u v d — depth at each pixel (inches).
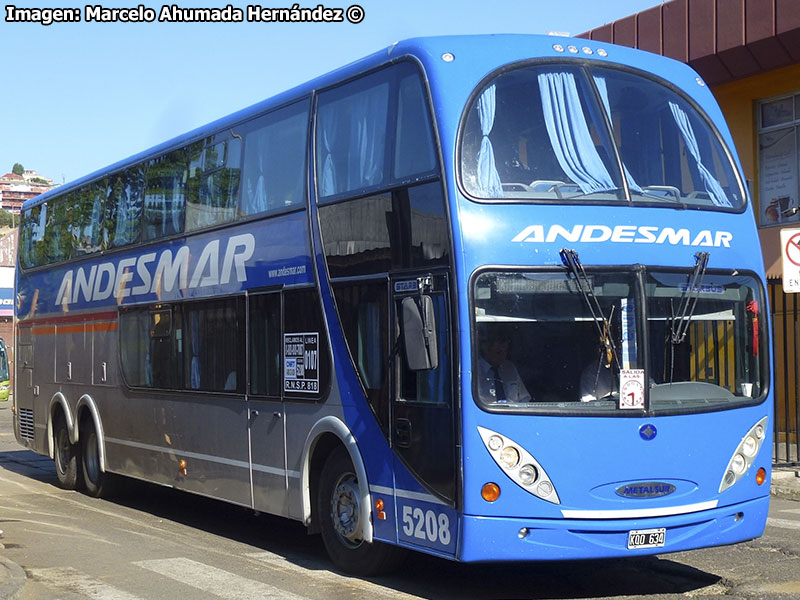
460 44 326.0
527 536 292.0
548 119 318.3
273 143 406.0
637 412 299.1
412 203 318.0
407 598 319.3
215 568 372.2
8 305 2866.6
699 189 331.6
